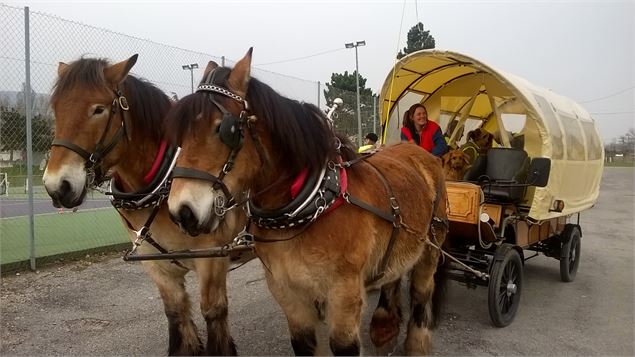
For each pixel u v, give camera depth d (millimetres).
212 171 2107
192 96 2172
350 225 2482
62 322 4355
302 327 2730
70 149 2756
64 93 2820
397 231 2854
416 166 3643
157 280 3379
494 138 6254
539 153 4793
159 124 3189
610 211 13266
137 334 4145
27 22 5641
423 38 17797
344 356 2488
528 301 5152
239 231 3232
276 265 2525
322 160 2479
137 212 3178
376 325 3863
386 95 5688
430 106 6242
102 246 6707
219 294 3350
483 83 5742
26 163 6094
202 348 3588
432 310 3887
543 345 3971
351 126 11328
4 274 5613
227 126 2078
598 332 4270
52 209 8930
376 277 2895
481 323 4469
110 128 2924
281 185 2449
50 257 6105
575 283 5879
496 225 4441
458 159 5004
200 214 2043
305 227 2379
